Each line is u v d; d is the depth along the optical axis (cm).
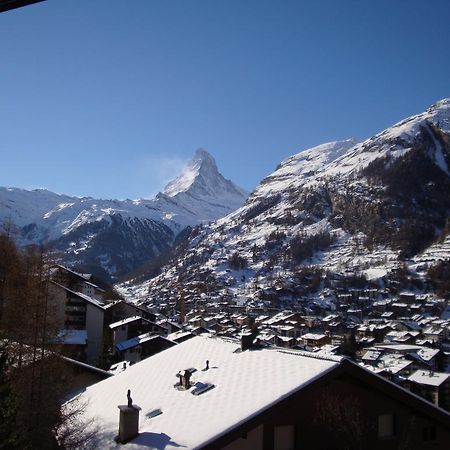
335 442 1752
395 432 1870
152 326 8856
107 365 6275
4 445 1711
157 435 1692
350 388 1828
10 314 3067
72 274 10688
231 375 2031
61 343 3419
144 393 2250
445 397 6606
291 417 1711
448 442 1927
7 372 2103
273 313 19788
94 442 1862
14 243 4394
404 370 8631
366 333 14962
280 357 2053
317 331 16212
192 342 2811
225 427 1560
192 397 1945
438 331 15062
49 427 2344
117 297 14400
